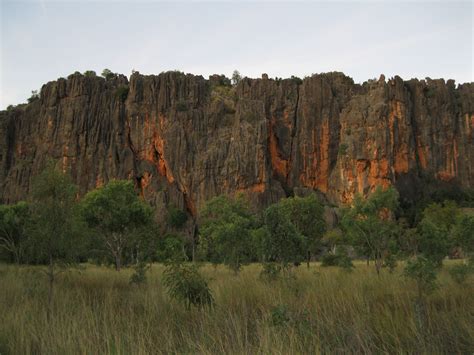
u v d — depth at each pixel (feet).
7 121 423.23
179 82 406.41
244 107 380.78
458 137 411.95
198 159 364.79
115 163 381.40
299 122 402.52
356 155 353.92
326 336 23.76
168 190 365.40
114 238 115.55
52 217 45.70
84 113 396.37
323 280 44.73
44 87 428.56
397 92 386.11
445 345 22.34
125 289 50.52
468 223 84.48
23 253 70.54
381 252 79.92
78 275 65.36
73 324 23.73
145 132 388.98
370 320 26.48
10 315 26.78
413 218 330.95
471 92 426.51
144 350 20.47
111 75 459.73
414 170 381.40
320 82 410.11
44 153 394.52
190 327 27.55
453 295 34.19
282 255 52.80
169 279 33.30
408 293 33.12
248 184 348.59
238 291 38.78
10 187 391.24
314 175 390.42
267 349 19.02
